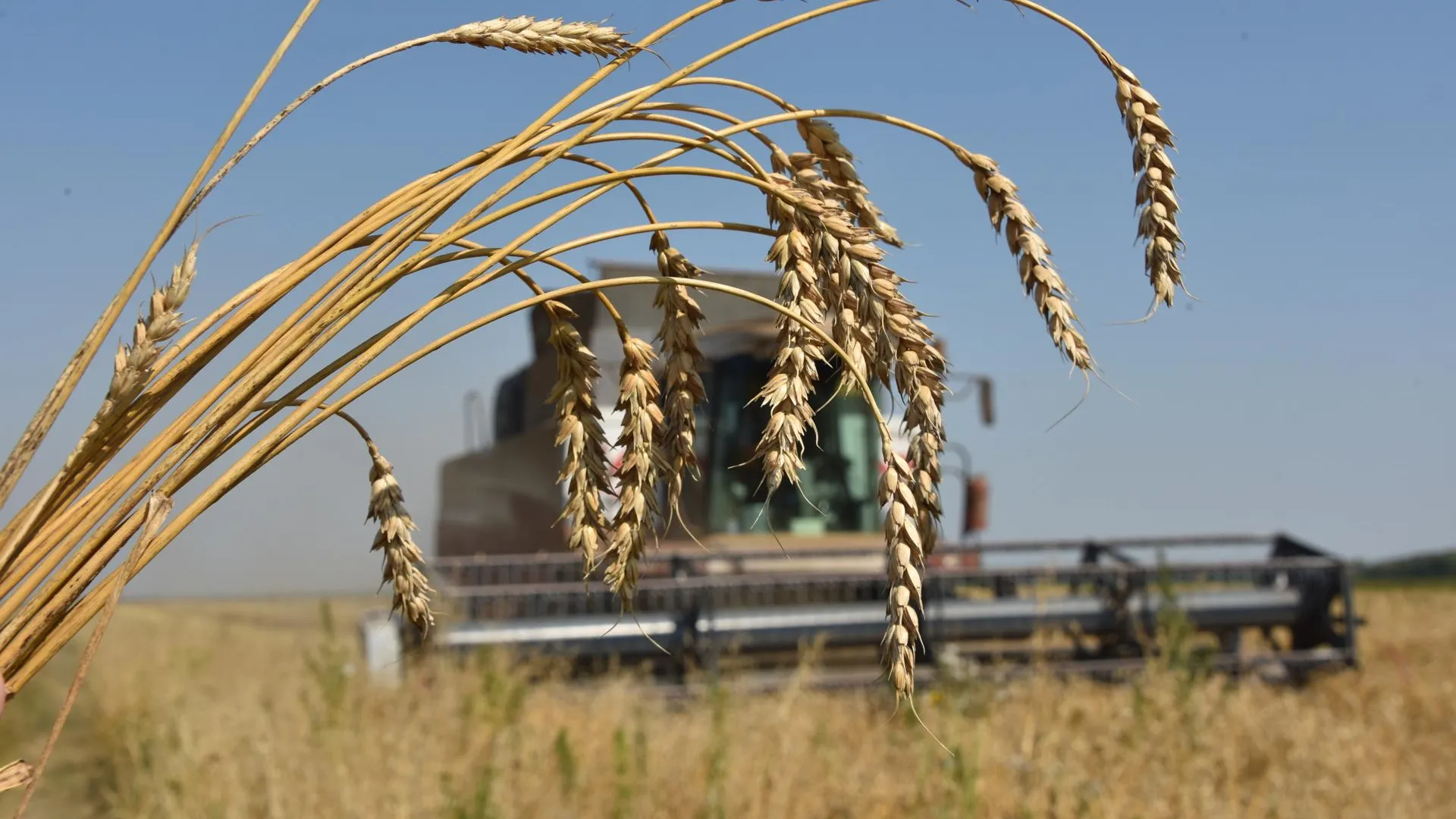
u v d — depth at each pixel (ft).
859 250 4.33
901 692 4.09
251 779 18.75
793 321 4.42
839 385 4.39
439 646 27.84
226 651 34.58
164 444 4.13
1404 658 34.30
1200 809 18.69
